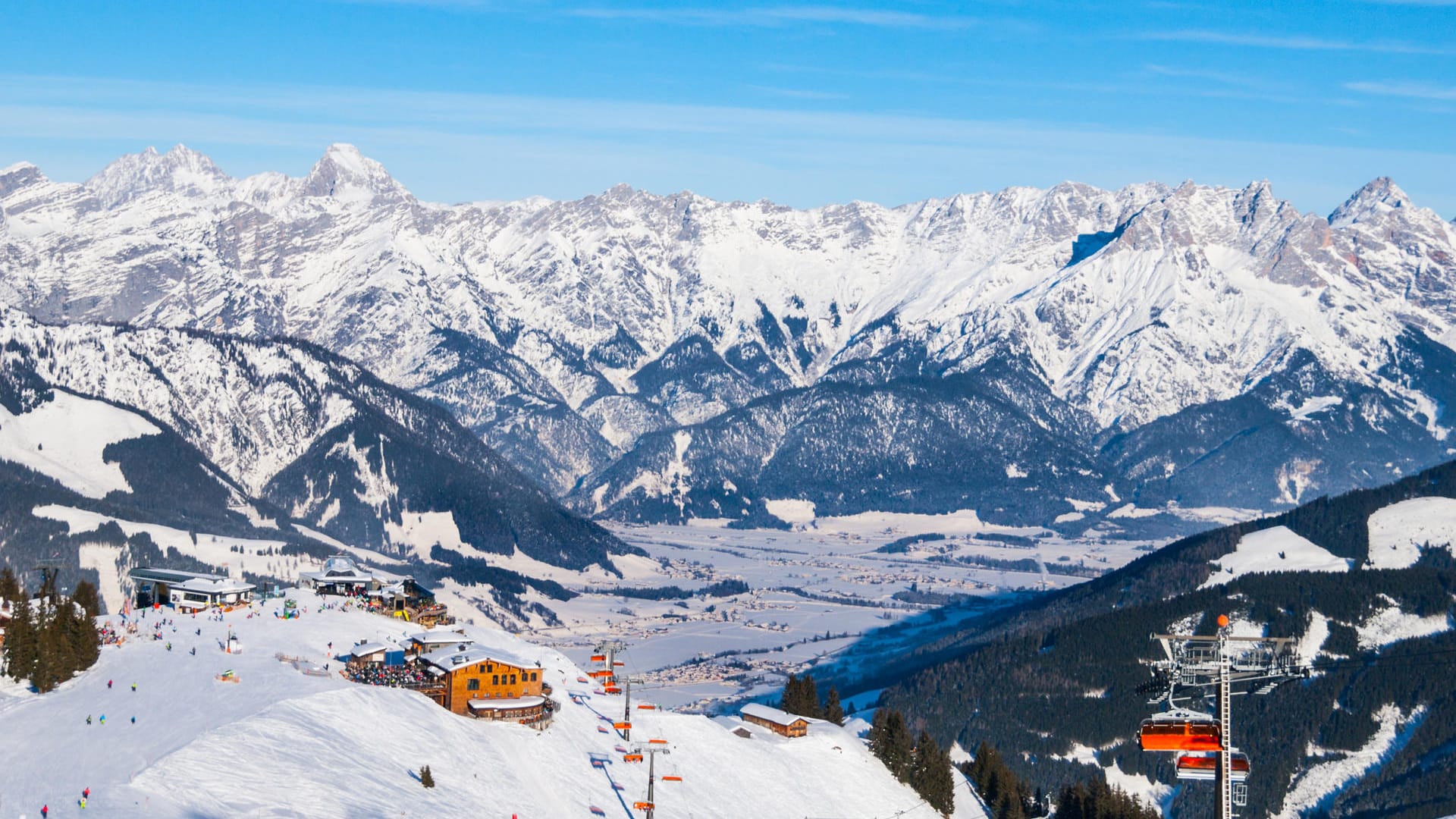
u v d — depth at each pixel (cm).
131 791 16712
